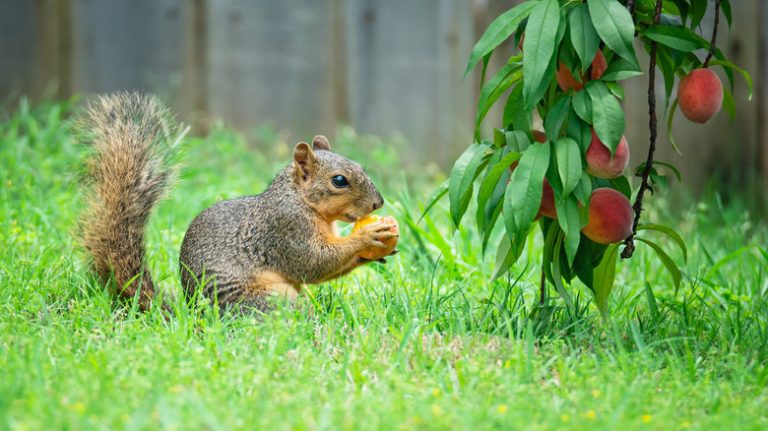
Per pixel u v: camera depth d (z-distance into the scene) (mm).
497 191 8695
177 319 9023
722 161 17484
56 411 6613
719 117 17406
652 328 9422
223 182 15086
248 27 17875
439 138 18344
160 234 12008
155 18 17625
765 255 11055
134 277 9867
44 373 7457
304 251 10188
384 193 15406
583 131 7969
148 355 7863
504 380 7719
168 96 17703
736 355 8344
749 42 17172
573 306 9273
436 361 8211
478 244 12688
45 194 13633
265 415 6664
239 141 16984
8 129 16844
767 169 17438
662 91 17266
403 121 18312
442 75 18266
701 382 7953
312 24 18047
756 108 17391
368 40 18156
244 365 7734
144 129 11047
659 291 11477
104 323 8938
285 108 18109
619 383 7652
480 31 18219
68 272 10430
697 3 8703
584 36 7824
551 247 9102
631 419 7031
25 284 9930
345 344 8547
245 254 10164
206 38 17781
